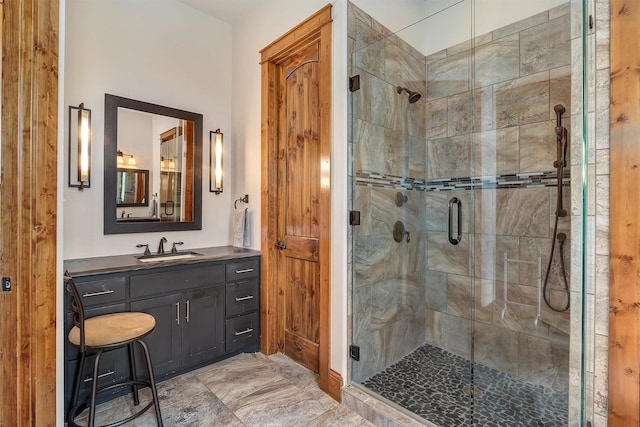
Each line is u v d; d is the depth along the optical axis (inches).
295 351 101.3
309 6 90.4
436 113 104.7
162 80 106.5
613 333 54.2
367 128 86.9
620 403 53.6
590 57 56.9
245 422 71.1
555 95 78.0
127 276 79.1
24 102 51.8
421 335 104.4
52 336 55.2
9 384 51.3
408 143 100.7
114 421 70.4
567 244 74.4
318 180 93.6
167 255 100.3
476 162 94.7
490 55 91.4
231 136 123.2
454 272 99.7
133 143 100.1
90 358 74.0
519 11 85.1
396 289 96.3
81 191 90.6
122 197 98.1
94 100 92.7
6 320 51.4
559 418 67.7
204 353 93.9
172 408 75.8
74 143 88.4
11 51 51.4
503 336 86.2
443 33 102.8
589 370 57.6
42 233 53.8
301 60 99.3
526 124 83.9
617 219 53.8
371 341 87.4
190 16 112.8
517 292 84.0
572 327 63.2
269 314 105.8
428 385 82.0
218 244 120.3
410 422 67.2
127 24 99.1
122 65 98.1
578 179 60.1
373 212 89.1
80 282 72.3
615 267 54.0
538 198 81.0
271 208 106.7
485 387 80.6
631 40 52.2
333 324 82.6
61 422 58.3
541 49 80.6
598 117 56.2
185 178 111.4
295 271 101.6
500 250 88.2
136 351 81.2
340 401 79.0
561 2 75.7
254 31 111.7
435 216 105.1
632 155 52.2
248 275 104.0
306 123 97.4
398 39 97.0
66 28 87.7
